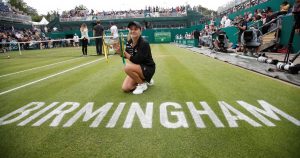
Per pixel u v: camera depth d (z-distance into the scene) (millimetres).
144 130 2789
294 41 10203
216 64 8328
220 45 13133
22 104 4020
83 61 10727
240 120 3020
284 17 10836
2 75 7527
